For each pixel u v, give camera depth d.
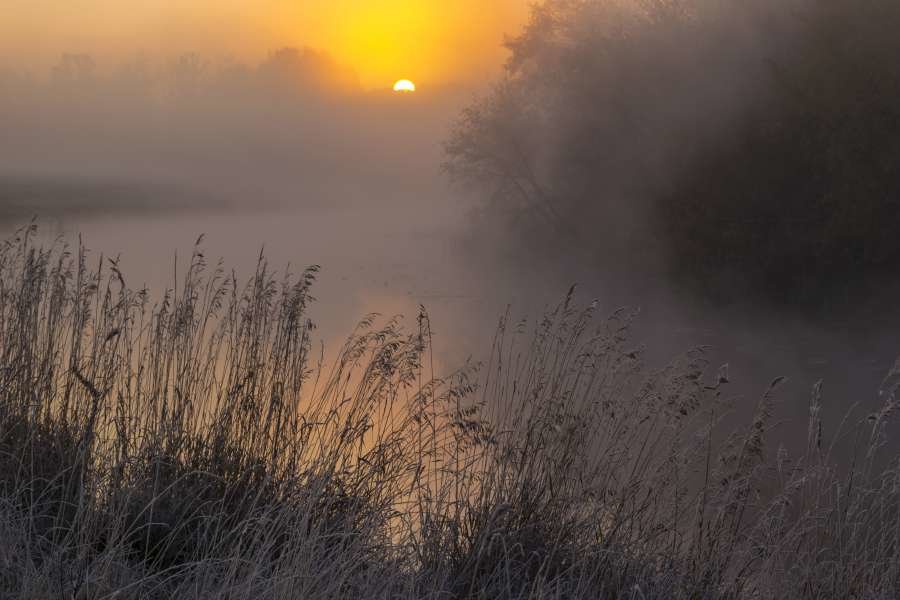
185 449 5.92
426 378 13.47
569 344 6.21
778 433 14.20
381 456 5.74
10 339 6.46
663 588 5.30
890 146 29.50
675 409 5.90
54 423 5.95
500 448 5.91
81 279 6.76
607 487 5.77
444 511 5.50
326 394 6.55
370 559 4.95
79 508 4.71
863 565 5.61
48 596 4.13
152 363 6.53
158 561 4.82
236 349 6.57
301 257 45.75
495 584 5.01
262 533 4.90
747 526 5.88
